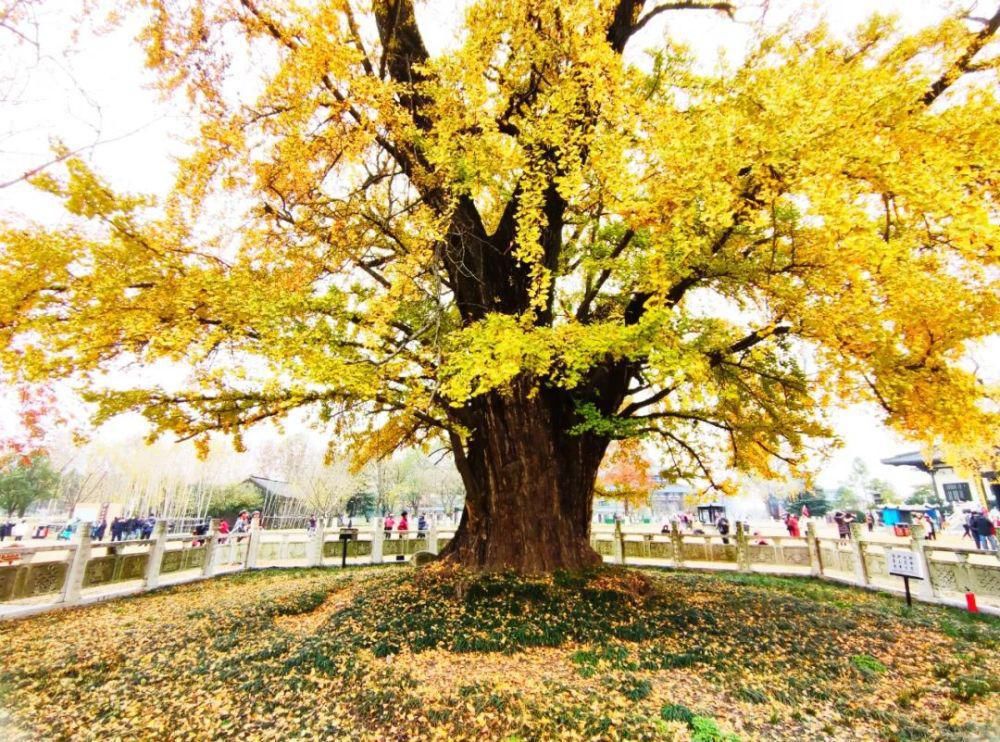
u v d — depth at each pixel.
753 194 5.59
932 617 8.41
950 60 6.07
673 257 6.87
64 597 9.71
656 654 6.14
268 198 7.75
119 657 6.41
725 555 15.45
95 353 6.64
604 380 9.56
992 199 4.75
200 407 8.49
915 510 29.14
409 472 52.06
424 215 7.55
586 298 10.61
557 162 7.03
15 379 6.60
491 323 6.48
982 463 18.08
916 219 5.37
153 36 6.34
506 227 9.07
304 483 42.59
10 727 4.64
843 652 6.44
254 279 7.59
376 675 5.55
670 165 4.95
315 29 6.50
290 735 4.42
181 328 6.46
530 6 6.56
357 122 7.46
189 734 4.48
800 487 51.00
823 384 7.71
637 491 15.13
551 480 9.15
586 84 6.34
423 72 6.86
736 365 8.73
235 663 6.00
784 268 6.50
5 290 6.05
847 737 4.31
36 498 43.53
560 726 4.50
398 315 8.68
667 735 4.30
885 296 5.80
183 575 13.17
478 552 9.30
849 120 4.32
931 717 4.68
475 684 5.39
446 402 8.73
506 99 7.41
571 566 8.85
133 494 44.56
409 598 8.18
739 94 5.15
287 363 6.04
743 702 4.98
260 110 7.31
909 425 7.27
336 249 8.05
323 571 14.91
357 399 8.38
